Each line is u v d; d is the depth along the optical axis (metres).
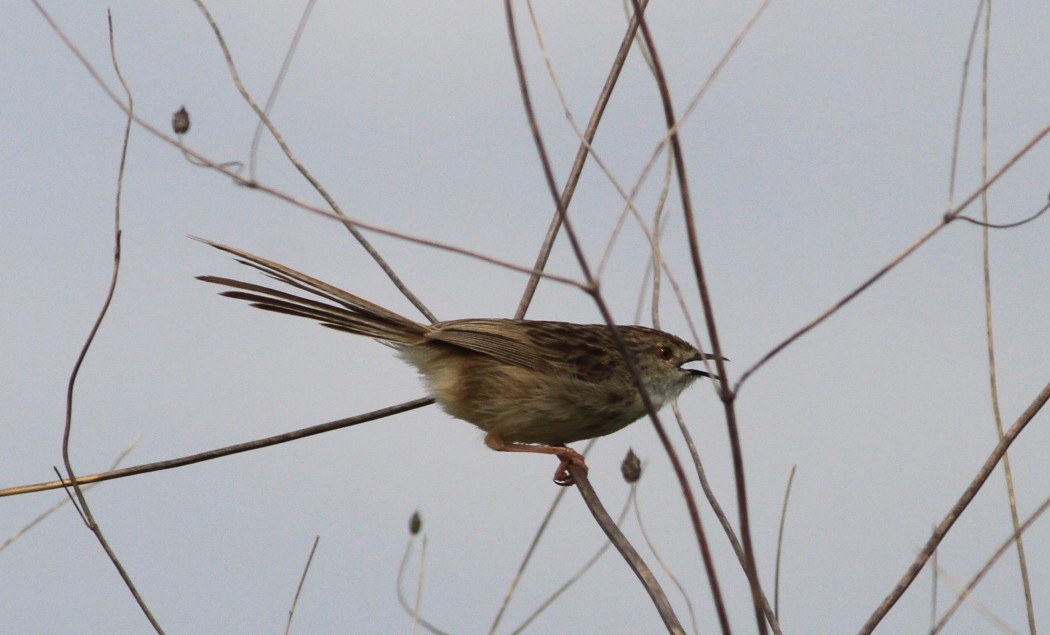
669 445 5.80
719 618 5.75
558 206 5.64
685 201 5.90
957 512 7.33
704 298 5.95
